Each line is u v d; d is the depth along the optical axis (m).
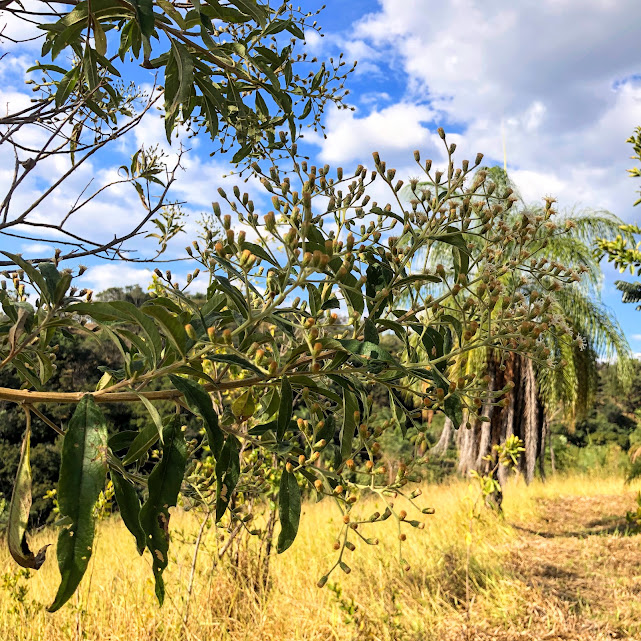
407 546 6.36
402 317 1.44
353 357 1.27
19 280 1.61
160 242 2.37
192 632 3.68
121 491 1.07
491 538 7.59
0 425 13.52
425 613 4.54
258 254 1.20
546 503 12.19
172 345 1.10
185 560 4.71
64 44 1.57
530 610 4.66
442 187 1.50
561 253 9.85
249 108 2.11
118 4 1.51
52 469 13.56
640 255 4.13
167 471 1.07
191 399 1.06
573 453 24.22
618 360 11.27
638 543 7.61
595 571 6.22
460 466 12.16
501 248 1.58
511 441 5.03
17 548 1.03
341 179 1.61
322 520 7.57
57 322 1.06
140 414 14.95
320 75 2.53
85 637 3.60
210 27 1.64
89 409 0.96
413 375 1.35
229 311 1.36
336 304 1.32
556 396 10.74
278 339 1.59
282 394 1.17
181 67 1.59
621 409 32.72
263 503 5.20
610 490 14.00
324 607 4.32
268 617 4.16
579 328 10.56
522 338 1.49
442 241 1.46
